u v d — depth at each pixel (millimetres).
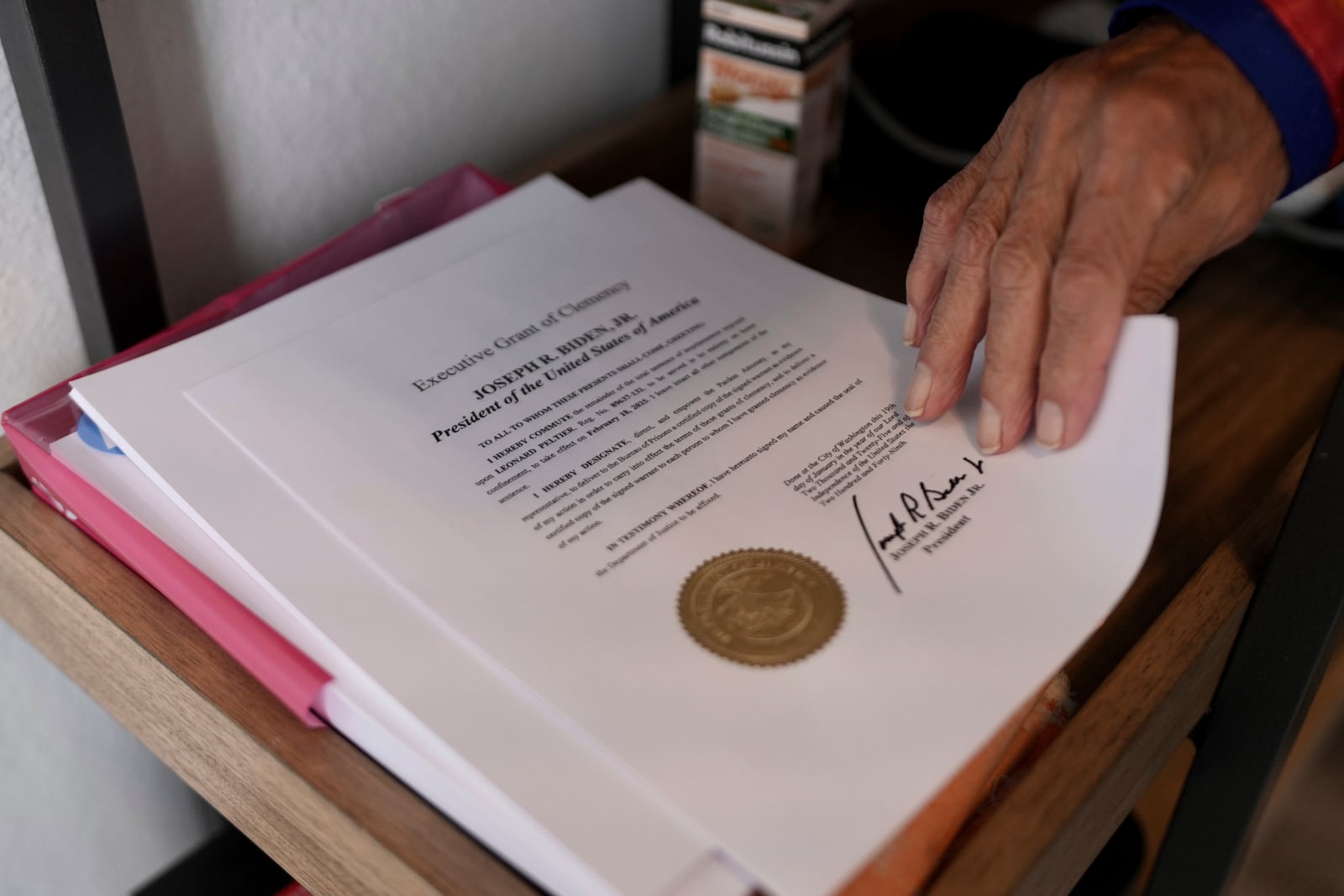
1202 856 469
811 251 581
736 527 381
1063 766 351
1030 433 406
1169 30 418
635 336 459
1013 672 341
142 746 622
